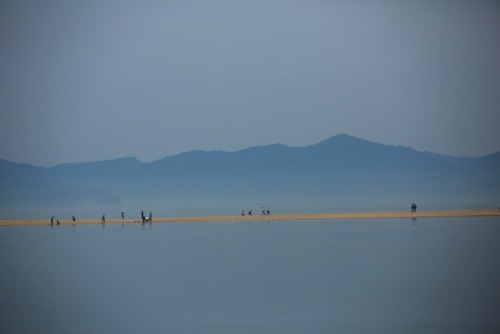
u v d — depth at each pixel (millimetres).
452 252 110875
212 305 78750
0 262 110500
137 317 74875
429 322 70938
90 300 82938
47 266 106500
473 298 79562
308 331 68688
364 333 68000
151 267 103562
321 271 96375
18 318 75125
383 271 95438
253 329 69875
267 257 110125
